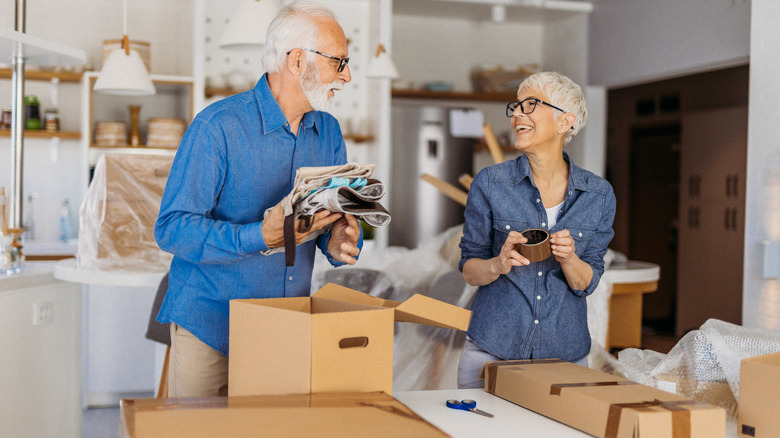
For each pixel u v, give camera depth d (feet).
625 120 22.95
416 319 4.87
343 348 4.33
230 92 16.88
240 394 4.62
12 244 8.64
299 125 5.99
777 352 4.75
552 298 6.07
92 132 16.30
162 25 17.65
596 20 19.53
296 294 5.90
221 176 5.52
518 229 6.11
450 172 18.72
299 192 4.79
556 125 5.96
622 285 11.85
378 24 18.03
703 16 15.70
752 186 12.50
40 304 8.73
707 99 19.74
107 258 9.00
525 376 4.98
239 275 5.63
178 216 5.31
